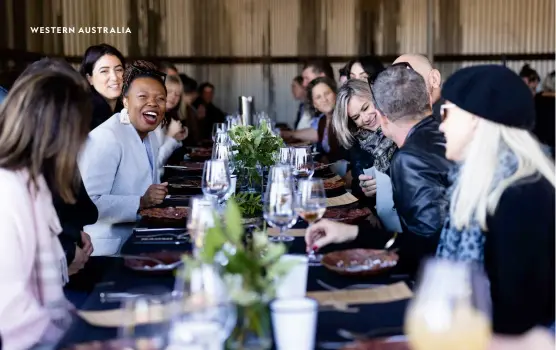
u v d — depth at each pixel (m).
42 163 2.08
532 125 1.87
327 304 1.71
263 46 11.80
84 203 2.77
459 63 11.73
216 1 11.69
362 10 11.70
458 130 1.88
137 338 1.31
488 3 11.62
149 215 2.88
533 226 1.72
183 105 7.11
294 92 9.15
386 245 2.28
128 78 3.80
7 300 1.90
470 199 1.82
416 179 2.49
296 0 11.72
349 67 4.98
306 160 3.49
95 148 3.50
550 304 1.72
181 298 1.37
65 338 1.55
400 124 2.65
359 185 4.16
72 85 2.08
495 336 1.48
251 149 3.42
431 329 1.17
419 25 11.70
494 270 1.77
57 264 2.15
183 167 4.71
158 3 11.59
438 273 1.20
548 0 11.55
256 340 1.30
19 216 1.97
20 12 10.43
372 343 1.39
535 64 11.71
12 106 2.05
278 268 1.37
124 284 1.94
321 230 2.37
